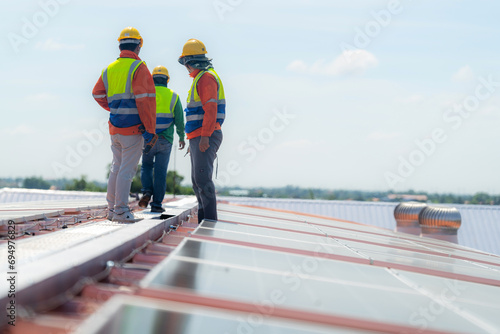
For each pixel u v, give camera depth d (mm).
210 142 6164
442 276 3475
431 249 7145
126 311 1444
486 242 22297
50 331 1476
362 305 1931
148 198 7117
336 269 2861
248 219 7133
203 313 1534
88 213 6273
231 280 2059
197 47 6125
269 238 4316
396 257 4414
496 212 24156
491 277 4109
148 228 3506
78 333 1300
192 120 6160
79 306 1729
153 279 1850
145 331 1287
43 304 1645
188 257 2479
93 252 2238
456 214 15383
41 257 2082
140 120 5621
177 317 1454
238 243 3475
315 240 5039
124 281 2158
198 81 6004
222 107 6223
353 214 24125
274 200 24797
